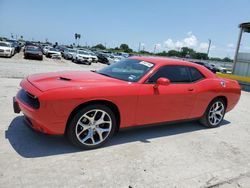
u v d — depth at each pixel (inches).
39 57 911.0
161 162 137.0
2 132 151.6
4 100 222.4
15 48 1122.7
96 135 145.3
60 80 142.1
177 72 177.5
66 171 116.5
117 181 113.4
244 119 262.1
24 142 141.4
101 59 1299.2
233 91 217.3
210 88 194.7
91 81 142.6
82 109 132.4
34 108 124.1
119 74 167.0
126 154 141.5
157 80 156.3
